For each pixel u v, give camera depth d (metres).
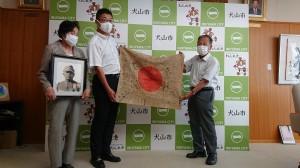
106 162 2.43
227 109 3.00
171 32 2.97
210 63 2.53
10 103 2.86
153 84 2.59
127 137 2.91
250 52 3.49
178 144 2.97
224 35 3.02
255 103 3.47
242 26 3.04
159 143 2.96
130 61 2.52
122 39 2.91
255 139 3.45
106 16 2.31
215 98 2.99
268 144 3.33
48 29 3.01
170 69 2.63
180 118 2.98
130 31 2.92
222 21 3.02
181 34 2.98
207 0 3.27
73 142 2.16
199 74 2.60
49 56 2.02
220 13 3.02
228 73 3.01
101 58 2.28
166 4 2.97
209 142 2.48
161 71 2.61
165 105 2.56
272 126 3.49
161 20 2.96
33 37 3.18
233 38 3.03
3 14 3.14
